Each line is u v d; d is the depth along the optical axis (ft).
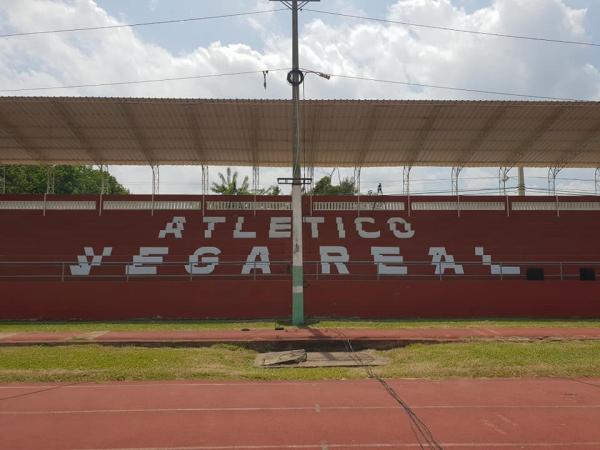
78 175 216.54
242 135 92.58
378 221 101.19
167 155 100.01
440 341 57.98
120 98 82.64
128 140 94.27
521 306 82.12
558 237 98.89
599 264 95.50
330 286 81.41
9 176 187.42
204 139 93.91
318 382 41.78
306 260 95.50
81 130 91.04
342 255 96.68
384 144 96.07
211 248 97.14
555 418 31.01
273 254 96.99
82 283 80.53
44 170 197.26
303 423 30.19
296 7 73.10
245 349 57.00
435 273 95.40
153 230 98.84
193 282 80.89
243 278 94.02
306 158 101.40
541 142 95.55
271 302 80.89
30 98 81.82
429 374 44.01
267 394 37.52
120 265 94.27
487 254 97.04
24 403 35.24
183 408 33.73
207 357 51.49
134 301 80.33
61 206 100.01
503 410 32.78
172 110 85.46
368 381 41.93
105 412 32.89
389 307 81.30
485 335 60.95
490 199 102.27
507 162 103.71
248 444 26.76
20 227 97.40
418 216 101.65
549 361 47.42
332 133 92.07
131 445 26.71
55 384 41.52
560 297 82.28
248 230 99.66
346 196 102.89
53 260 94.68
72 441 27.27
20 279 92.58
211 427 29.55
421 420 30.63
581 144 96.12
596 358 48.44
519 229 99.81
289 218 101.45
